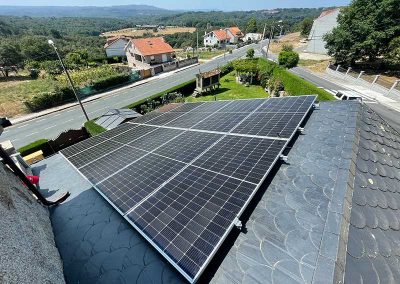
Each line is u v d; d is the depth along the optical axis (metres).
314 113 10.67
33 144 21.11
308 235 5.02
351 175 6.45
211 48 105.38
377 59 47.47
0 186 5.09
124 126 15.09
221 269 4.73
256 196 6.36
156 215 5.90
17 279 3.16
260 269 4.59
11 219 4.38
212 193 6.22
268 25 134.88
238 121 11.24
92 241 6.23
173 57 79.44
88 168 9.54
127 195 7.04
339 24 47.50
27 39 79.50
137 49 67.00
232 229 5.46
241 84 42.81
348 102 10.83
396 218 5.80
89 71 54.31
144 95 42.62
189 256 4.63
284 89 33.09
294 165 7.34
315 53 67.88
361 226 5.14
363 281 4.17
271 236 5.18
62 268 5.35
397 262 4.72
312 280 4.18
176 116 14.90
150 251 5.55
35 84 47.81
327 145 7.99
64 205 8.02
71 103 40.16
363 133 8.56
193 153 8.84
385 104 29.28
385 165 7.51
